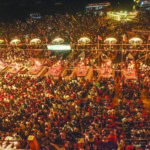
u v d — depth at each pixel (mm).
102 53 34562
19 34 47906
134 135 18312
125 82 26219
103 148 18125
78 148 17656
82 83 26922
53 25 51812
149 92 25266
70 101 23578
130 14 56375
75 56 37156
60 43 31953
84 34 42312
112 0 74250
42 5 75375
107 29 45906
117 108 21922
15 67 34594
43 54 38062
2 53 38781
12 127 20891
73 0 75438
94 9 67875
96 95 23938
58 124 20078
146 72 28547
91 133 18281
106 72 30125
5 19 66500
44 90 26109
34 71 33219
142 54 33344
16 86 27562
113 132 18203
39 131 19359
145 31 43844
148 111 22625
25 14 69938
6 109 22766
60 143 19531
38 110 21656
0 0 74000
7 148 18891
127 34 42906
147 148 16906
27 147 18375
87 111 21422
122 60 30828
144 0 64000
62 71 32906
